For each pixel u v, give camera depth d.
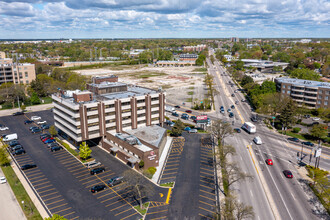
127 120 103.31
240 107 163.38
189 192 69.19
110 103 97.25
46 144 102.25
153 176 77.50
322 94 143.38
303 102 152.38
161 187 71.50
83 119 91.94
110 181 72.38
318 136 104.19
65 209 61.78
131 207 62.56
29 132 116.69
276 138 110.00
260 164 86.25
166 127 122.38
